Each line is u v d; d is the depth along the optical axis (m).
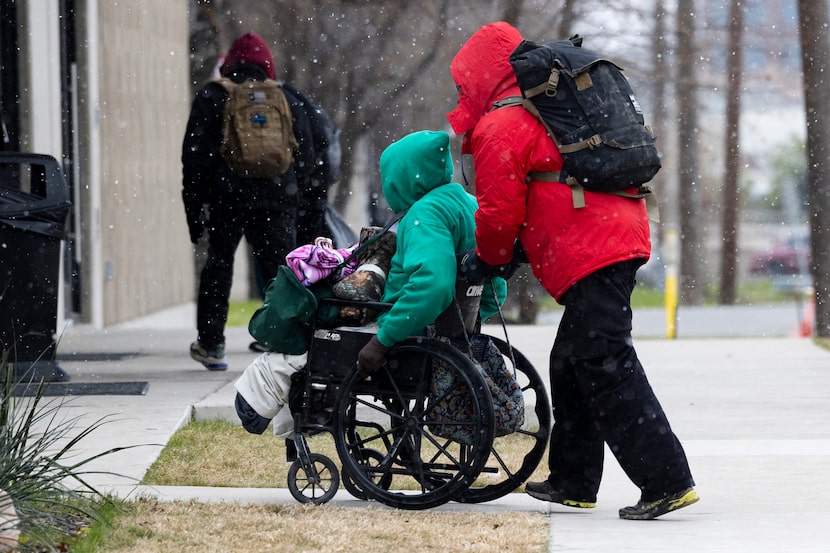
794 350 34.16
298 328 15.08
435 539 13.22
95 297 40.25
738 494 16.44
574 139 14.12
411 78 81.75
